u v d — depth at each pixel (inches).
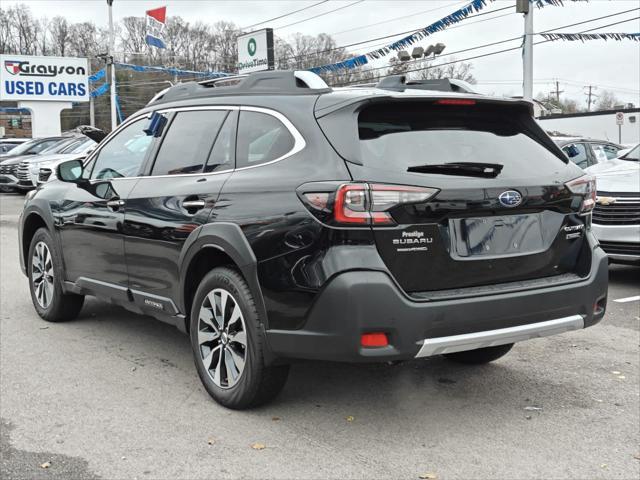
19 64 1355.8
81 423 153.7
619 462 136.6
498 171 147.6
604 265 161.0
